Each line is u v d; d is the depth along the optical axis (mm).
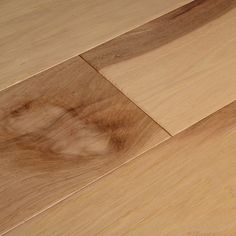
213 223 471
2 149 536
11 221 475
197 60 627
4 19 693
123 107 576
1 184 504
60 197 493
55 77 613
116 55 638
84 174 511
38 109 578
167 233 466
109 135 547
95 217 479
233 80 601
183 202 487
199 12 693
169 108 573
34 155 529
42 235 466
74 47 651
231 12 691
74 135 549
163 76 608
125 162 521
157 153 528
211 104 575
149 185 501
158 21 682
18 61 635
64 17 693
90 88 598
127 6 707
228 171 510
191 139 540
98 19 688
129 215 479
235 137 540
